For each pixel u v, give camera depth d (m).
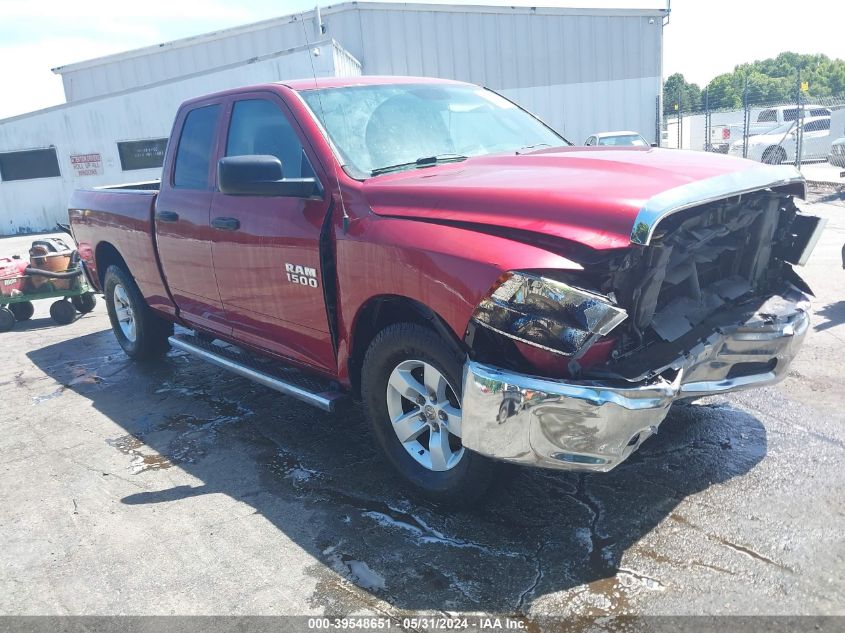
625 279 2.70
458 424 3.05
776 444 3.62
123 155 21.00
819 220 3.46
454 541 3.01
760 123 20.52
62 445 4.40
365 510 3.32
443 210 3.00
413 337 3.08
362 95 4.00
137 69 23.12
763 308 3.34
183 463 4.00
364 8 20.47
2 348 6.97
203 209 4.30
